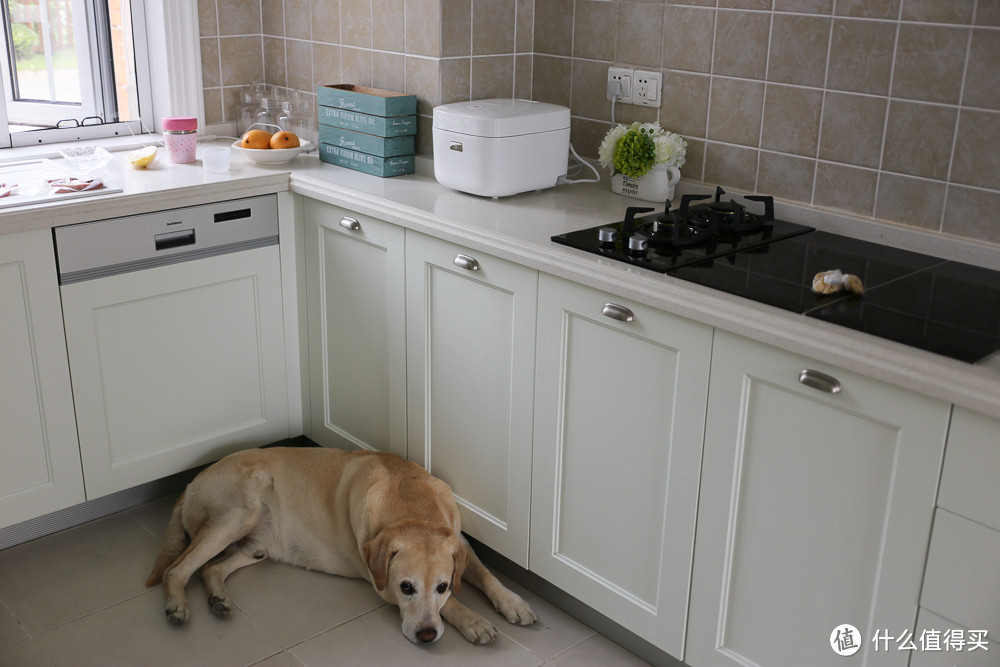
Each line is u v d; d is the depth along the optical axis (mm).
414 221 2355
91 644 2205
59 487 2508
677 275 1902
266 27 3215
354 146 2785
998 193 1989
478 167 2447
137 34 3094
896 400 1575
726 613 1950
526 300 2150
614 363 2016
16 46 2918
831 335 1624
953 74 1997
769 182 2371
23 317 2326
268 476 2463
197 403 2721
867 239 2201
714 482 1886
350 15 2895
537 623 2330
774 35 2271
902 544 1627
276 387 2893
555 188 2662
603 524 2146
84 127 3082
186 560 2355
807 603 1803
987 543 1520
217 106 3199
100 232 2396
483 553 2582
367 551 2197
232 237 2658
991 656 1562
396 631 2285
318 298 2785
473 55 2727
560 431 2172
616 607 2158
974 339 1610
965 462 1516
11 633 2234
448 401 2455
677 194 2553
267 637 2250
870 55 2115
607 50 2648
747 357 1766
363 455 2477
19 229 2248
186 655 2180
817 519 1746
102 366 2498
